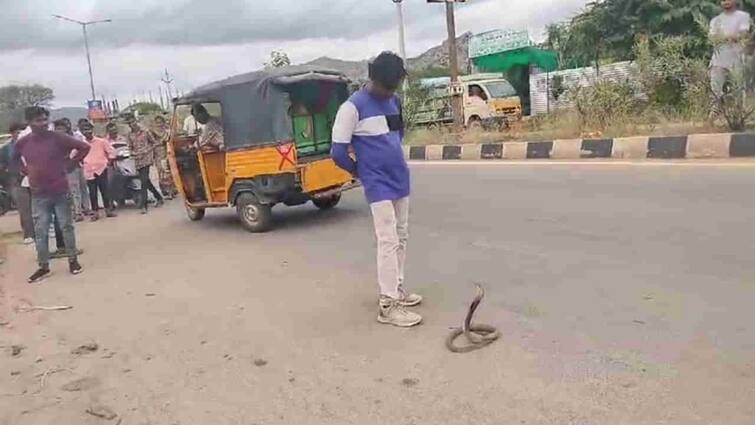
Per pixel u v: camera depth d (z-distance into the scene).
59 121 10.55
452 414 3.65
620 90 14.39
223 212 11.88
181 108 10.45
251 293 6.29
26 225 10.59
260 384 4.27
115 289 7.00
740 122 11.07
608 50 22.61
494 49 26.47
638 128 13.24
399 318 5.02
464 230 7.85
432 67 38.22
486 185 10.74
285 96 8.81
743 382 3.66
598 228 7.20
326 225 9.35
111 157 12.68
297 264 7.23
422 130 19.36
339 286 6.21
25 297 7.06
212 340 5.13
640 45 14.40
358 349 4.66
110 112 39.12
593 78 15.94
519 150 14.05
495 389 3.87
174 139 10.70
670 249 6.16
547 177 10.71
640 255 6.09
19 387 4.58
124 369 4.75
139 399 4.24
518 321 4.85
